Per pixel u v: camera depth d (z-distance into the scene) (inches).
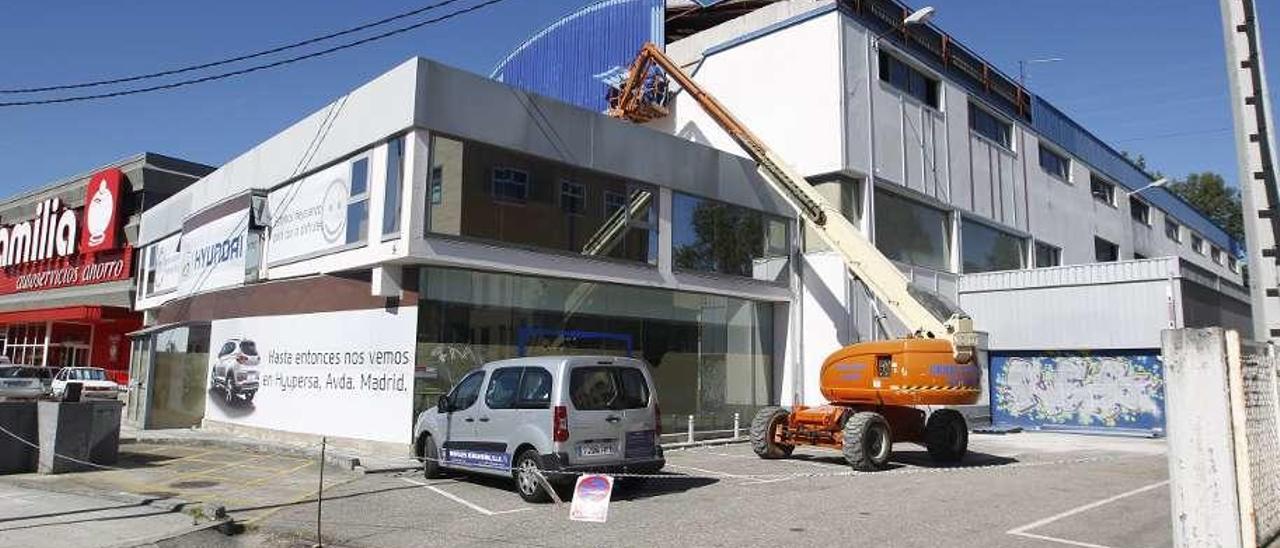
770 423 616.1
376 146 620.7
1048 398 978.1
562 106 676.7
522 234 639.1
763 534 341.4
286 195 733.9
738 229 833.5
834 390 627.5
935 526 358.6
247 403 737.0
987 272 1074.7
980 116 1153.4
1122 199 1592.0
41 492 430.6
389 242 585.3
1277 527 273.1
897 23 979.3
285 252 724.0
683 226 776.9
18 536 324.2
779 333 886.4
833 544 323.3
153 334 864.3
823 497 436.8
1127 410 917.2
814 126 898.7
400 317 594.9
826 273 871.1
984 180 1117.1
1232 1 303.9
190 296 882.8
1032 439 861.8
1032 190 1240.8
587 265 681.0
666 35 1154.0
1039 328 974.4
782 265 879.1
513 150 637.3
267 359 719.1
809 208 740.0
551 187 666.2
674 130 1016.9
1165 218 1838.1
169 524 352.8
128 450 631.8
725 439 768.3
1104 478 526.6
